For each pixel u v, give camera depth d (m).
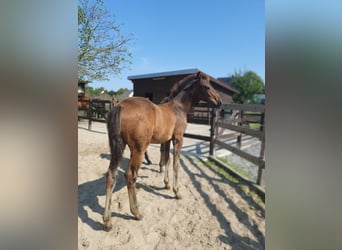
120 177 3.21
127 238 1.87
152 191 2.82
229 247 1.83
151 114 2.08
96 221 2.07
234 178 3.40
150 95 14.03
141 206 2.41
